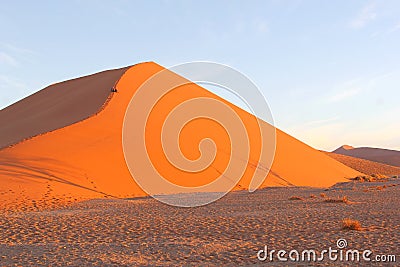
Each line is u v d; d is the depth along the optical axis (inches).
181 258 335.3
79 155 1087.6
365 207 655.1
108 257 340.5
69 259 334.0
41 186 874.1
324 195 906.1
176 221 542.9
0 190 816.9
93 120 1333.7
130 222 537.0
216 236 430.9
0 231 472.7
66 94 1845.5
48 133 1200.2
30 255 349.7
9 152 1052.5
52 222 535.5
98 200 828.0
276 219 536.4
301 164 1706.4
